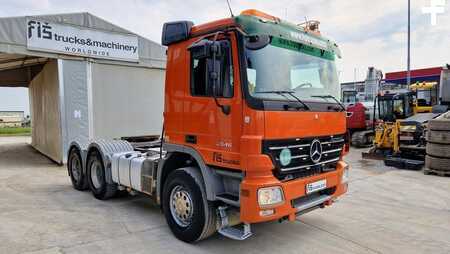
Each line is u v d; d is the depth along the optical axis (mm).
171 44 4680
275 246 4434
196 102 4297
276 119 3752
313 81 4520
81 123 10906
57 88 10648
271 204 3689
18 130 30328
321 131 4352
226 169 4039
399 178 8969
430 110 15047
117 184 6410
